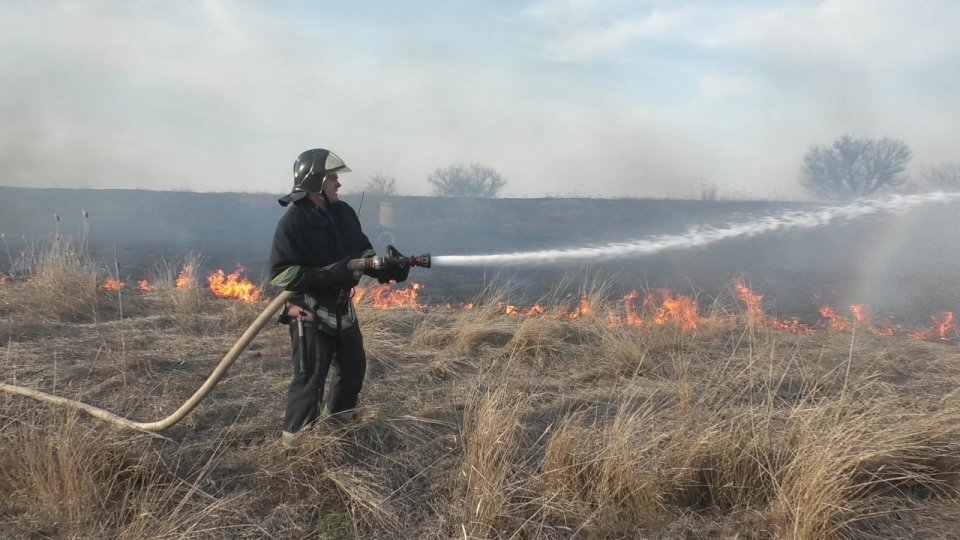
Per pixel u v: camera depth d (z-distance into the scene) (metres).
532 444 3.89
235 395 4.49
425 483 3.54
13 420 3.92
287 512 3.25
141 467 3.42
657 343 5.98
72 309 6.33
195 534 3.02
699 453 3.50
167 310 6.76
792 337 6.44
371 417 4.09
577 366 5.46
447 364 5.30
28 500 3.24
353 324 3.88
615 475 3.33
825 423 3.70
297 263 3.61
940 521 3.14
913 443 3.51
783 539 3.02
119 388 4.52
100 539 2.99
